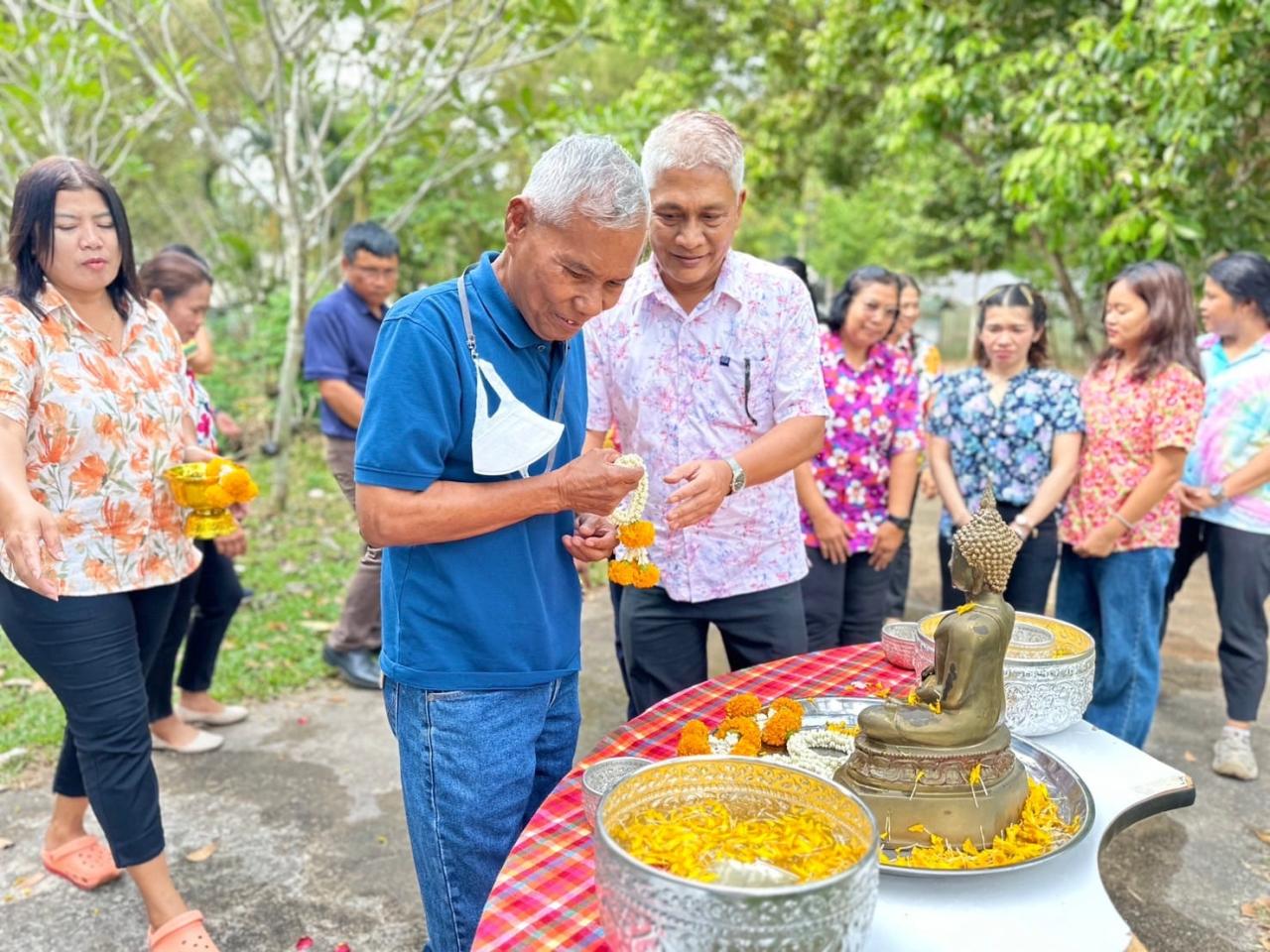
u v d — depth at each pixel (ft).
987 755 4.20
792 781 3.93
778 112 31.73
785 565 7.84
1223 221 17.48
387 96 18.86
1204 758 11.03
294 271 19.53
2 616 6.95
